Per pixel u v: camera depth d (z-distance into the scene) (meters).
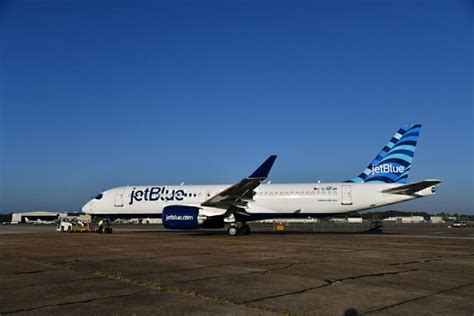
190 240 25.17
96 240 25.23
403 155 31.41
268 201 31.41
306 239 26.25
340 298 8.53
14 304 7.93
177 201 33.31
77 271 12.03
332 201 30.72
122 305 7.87
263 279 10.74
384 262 14.23
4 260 14.66
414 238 27.75
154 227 55.56
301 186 31.61
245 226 32.56
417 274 11.60
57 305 7.85
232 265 13.38
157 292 9.09
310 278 10.91
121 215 34.91
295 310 7.54
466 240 25.50
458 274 11.62
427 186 29.20
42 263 13.82
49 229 48.06
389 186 30.58
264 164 27.39
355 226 62.34
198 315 7.16
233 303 8.07
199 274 11.53
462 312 7.43
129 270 12.23
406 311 7.49
